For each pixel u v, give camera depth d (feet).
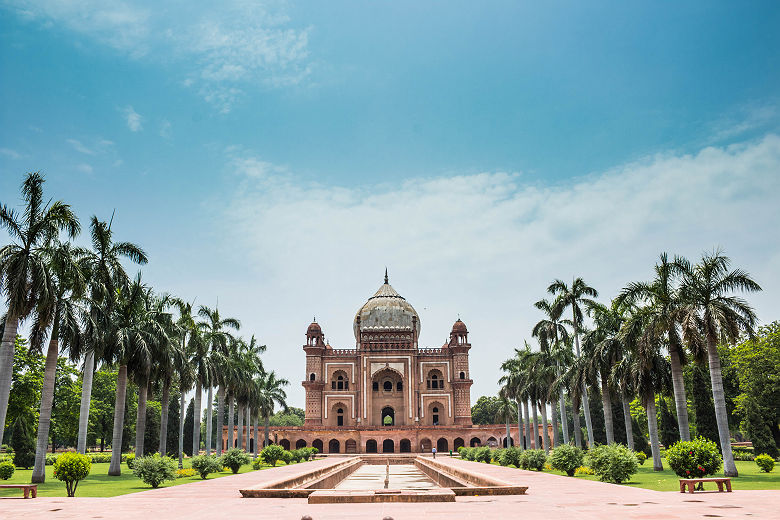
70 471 59.82
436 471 89.71
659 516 36.73
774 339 123.34
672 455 67.62
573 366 108.58
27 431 112.06
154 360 98.07
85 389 104.83
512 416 205.46
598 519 35.27
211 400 130.21
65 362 145.18
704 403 129.29
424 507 41.45
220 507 43.93
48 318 72.38
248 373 158.10
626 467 68.85
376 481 95.04
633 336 87.51
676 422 140.67
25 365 107.14
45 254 74.13
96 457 153.69
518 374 150.00
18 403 106.32
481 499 46.73
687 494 51.03
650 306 83.82
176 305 116.88
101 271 84.99
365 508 41.34
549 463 100.32
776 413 127.24
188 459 160.04
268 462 132.16
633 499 46.73
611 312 99.96
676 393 84.12
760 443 126.82
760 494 50.39
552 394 123.85
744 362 128.57
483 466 117.29
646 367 87.15
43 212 73.20
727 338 74.79
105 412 172.45
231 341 131.34
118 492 65.77
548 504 43.11
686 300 78.74
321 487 70.13
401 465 161.38
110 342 90.53
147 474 72.79
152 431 166.91
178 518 38.04
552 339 122.52
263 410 189.57
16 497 53.88
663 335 84.12
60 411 149.18
